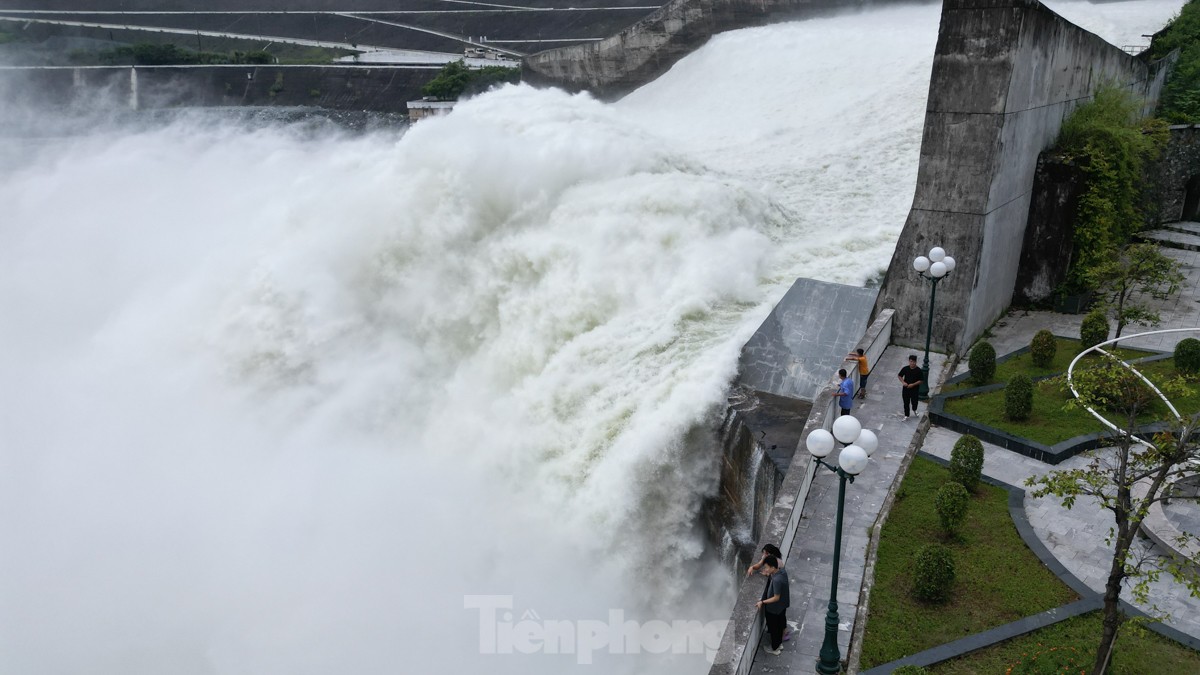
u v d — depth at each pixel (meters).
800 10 59.84
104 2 117.81
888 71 48.59
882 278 26.36
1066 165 25.75
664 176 30.00
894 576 15.67
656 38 62.69
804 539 16.77
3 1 116.31
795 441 18.81
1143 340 24.17
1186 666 13.39
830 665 13.66
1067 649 13.60
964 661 13.71
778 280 26.42
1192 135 34.72
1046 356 22.70
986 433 19.83
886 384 22.23
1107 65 30.77
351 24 110.75
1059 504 17.59
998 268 25.03
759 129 44.84
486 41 99.62
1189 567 13.37
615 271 26.69
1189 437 13.02
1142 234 33.62
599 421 22.41
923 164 22.86
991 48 21.25
